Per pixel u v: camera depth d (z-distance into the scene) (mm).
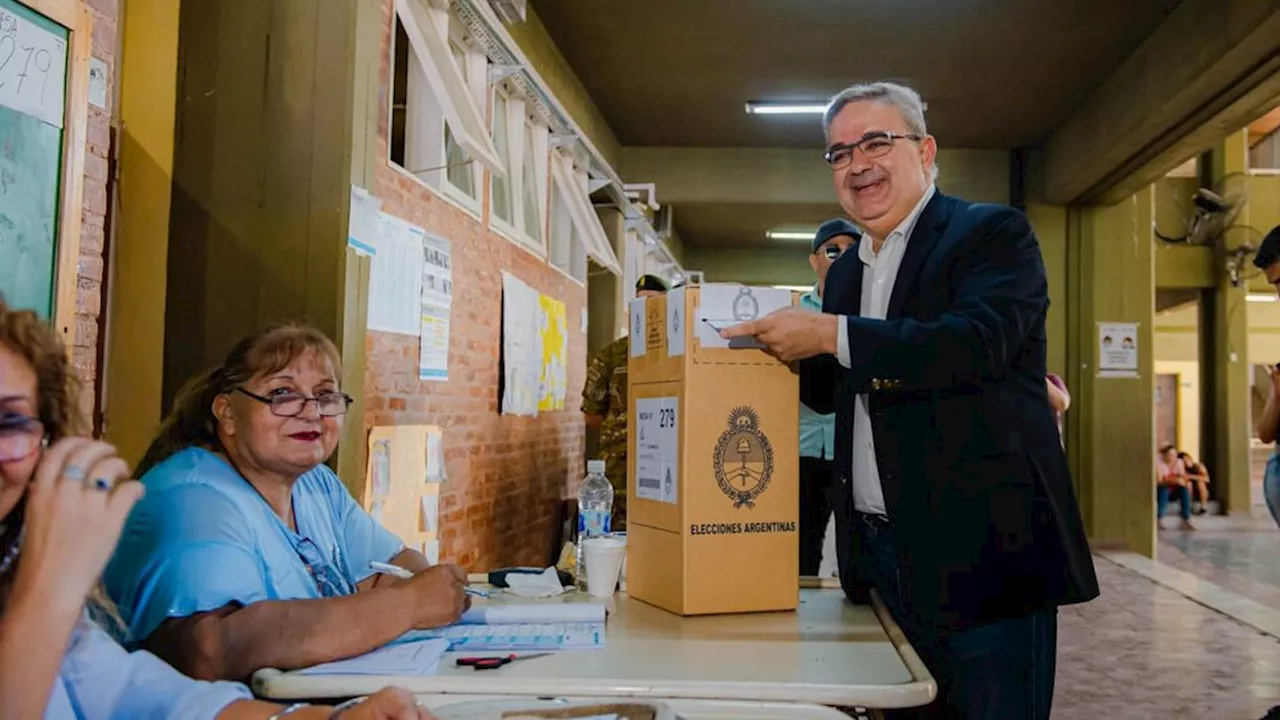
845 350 1514
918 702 1234
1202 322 14203
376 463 3256
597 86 7434
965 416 1588
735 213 10719
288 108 2807
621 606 1722
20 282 1783
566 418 6465
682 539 1616
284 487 1710
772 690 1232
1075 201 8789
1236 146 12875
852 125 1754
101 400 2838
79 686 1074
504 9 4559
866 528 1776
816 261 3506
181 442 1695
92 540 931
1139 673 4312
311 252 2785
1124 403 8883
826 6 5918
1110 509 8820
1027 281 1592
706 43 6535
